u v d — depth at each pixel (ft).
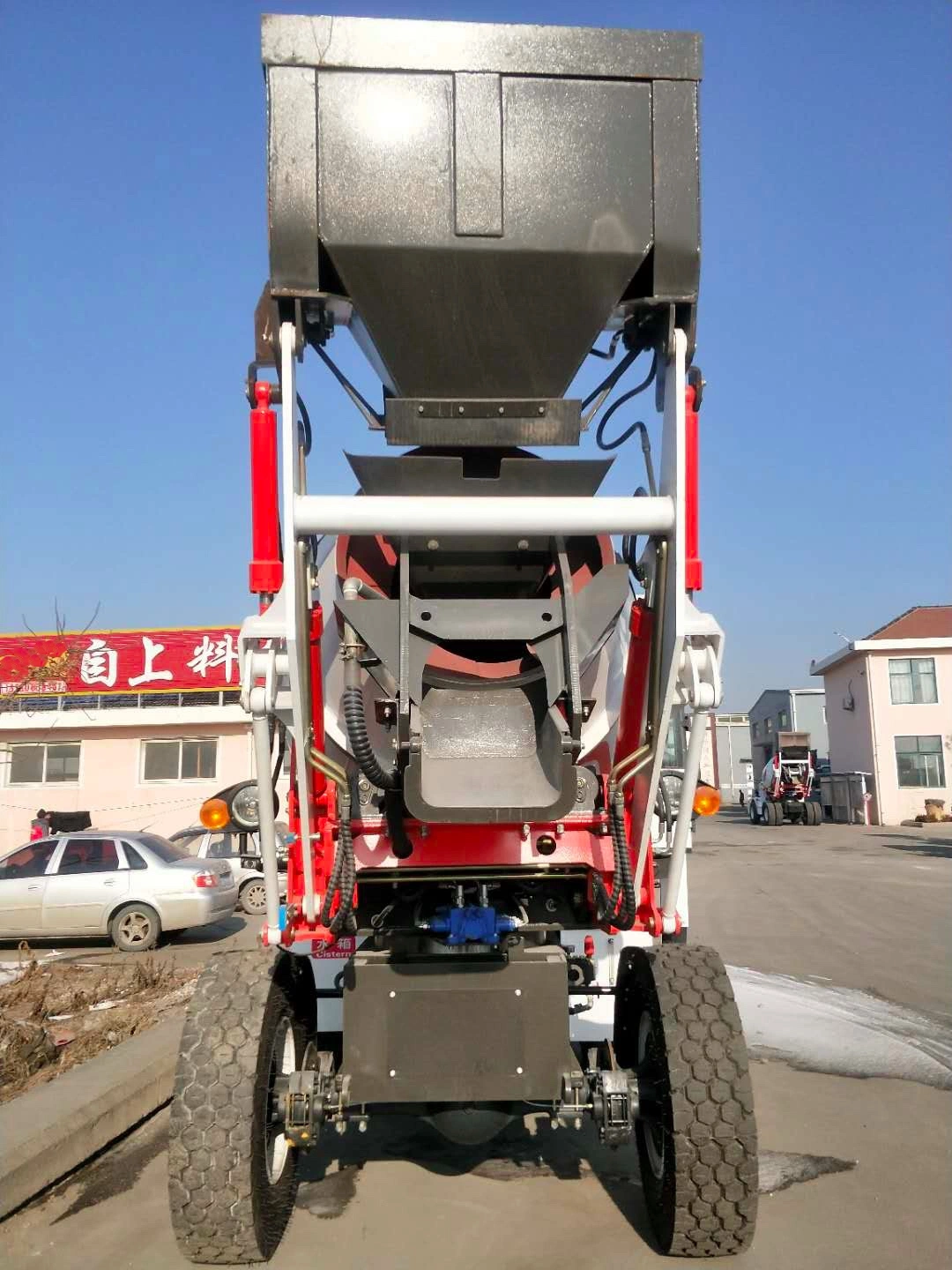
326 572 13.05
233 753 82.17
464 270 11.71
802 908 47.62
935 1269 12.07
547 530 11.60
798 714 189.57
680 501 11.59
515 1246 12.67
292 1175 13.14
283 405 11.30
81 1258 12.62
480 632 11.82
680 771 13.23
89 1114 16.22
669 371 12.25
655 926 13.41
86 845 43.19
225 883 44.98
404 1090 12.00
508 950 13.11
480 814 11.08
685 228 11.85
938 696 135.23
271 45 11.58
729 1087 11.30
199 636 82.53
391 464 12.05
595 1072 12.25
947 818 130.72
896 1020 25.39
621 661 13.50
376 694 12.79
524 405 12.46
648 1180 12.77
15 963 36.35
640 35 11.98
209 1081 11.28
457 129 11.69
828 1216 13.64
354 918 13.19
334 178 11.57
